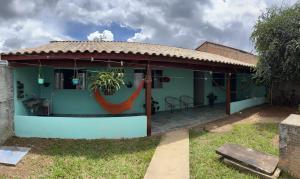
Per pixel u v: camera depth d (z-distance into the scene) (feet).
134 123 28.94
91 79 36.58
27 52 27.07
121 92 40.78
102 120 28.25
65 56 27.04
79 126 28.17
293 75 42.75
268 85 52.34
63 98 39.45
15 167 21.12
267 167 19.33
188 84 49.78
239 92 62.39
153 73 44.24
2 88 27.09
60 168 20.76
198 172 19.92
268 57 42.24
